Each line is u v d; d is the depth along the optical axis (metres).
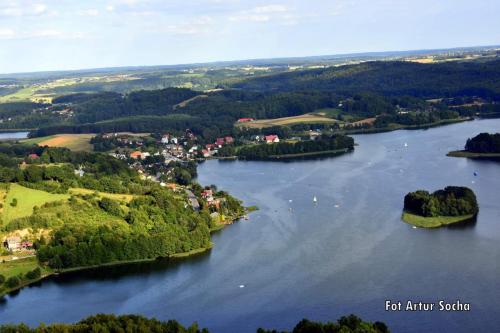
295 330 168.12
